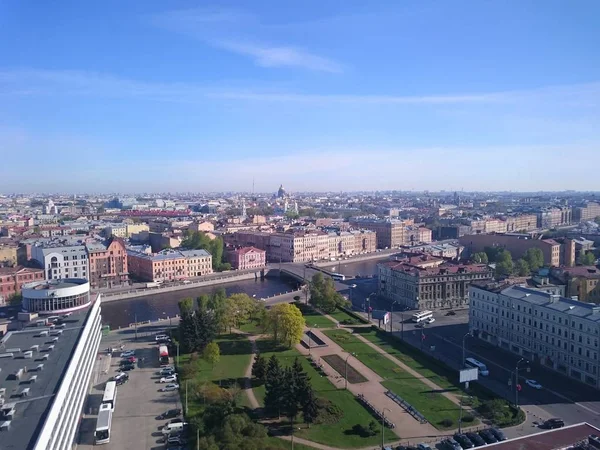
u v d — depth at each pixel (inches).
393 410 6023.6
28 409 4146.2
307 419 5570.9
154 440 5398.6
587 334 6855.3
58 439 4266.7
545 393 6515.8
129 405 6269.7
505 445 4352.9
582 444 4350.4
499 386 6756.9
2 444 3582.7
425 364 7613.2
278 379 5802.2
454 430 5526.6
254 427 5108.3
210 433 5132.9
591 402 6250.0
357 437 5403.5
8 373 4936.0
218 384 6820.9
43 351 5644.7
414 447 5157.5
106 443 5324.8
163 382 6998.0
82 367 5925.2
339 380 6958.7
